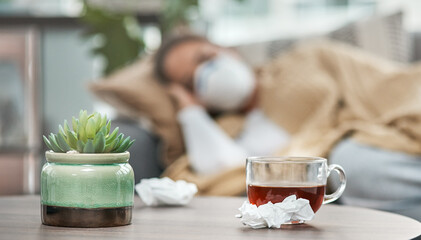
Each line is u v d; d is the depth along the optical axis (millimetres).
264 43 2525
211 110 2334
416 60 2510
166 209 1148
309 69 2357
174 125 2264
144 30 3262
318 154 2053
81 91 3301
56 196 937
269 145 2242
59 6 3590
